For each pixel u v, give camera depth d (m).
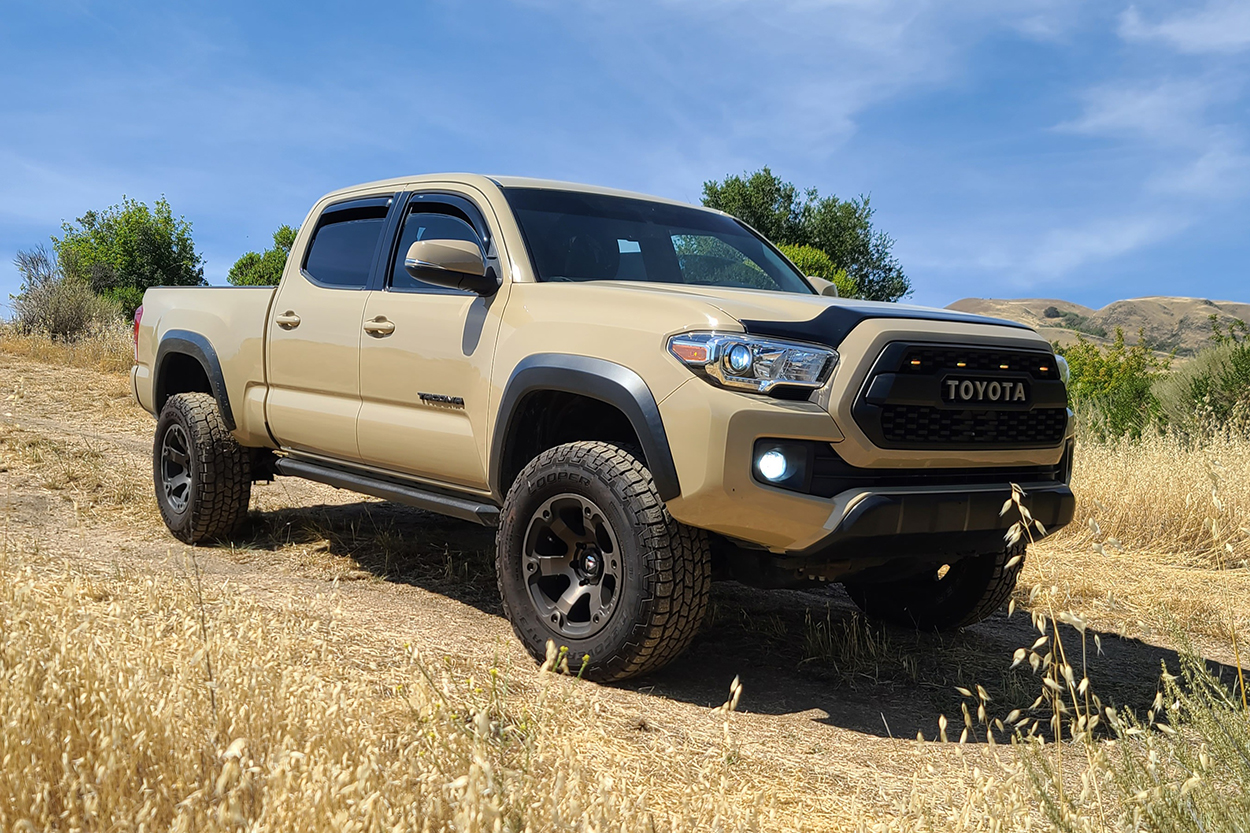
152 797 1.82
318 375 4.85
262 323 5.23
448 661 3.40
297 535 5.86
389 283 4.65
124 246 45.94
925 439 3.38
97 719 2.01
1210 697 2.39
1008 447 3.57
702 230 4.91
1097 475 7.44
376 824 1.68
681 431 3.24
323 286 5.00
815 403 3.27
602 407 3.94
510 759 2.30
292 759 1.76
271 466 5.72
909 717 3.52
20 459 7.45
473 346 4.04
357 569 5.14
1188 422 9.66
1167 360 18.78
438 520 6.53
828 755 3.03
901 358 3.29
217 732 2.03
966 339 3.47
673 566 3.35
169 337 5.84
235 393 5.38
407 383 4.34
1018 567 4.35
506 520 3.79
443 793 1.91
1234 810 2.04
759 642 4.38
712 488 3.18
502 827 1.70
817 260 25.25
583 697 3.24
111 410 10.81
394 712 2.67
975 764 3.01
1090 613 5.13
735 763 2.83
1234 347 10.55
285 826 1.70
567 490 3.59
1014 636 4.76
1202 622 4.96
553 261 4.15
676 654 3.47
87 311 17.53
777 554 3.41
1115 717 2.39
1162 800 2.03
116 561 4.93
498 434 3.86
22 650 2.21
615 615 3.43
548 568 3.71
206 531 5.53
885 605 4.86
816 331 3.34
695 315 3.36
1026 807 2.24
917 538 3.39
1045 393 3.66
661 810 2.37
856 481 3.31
